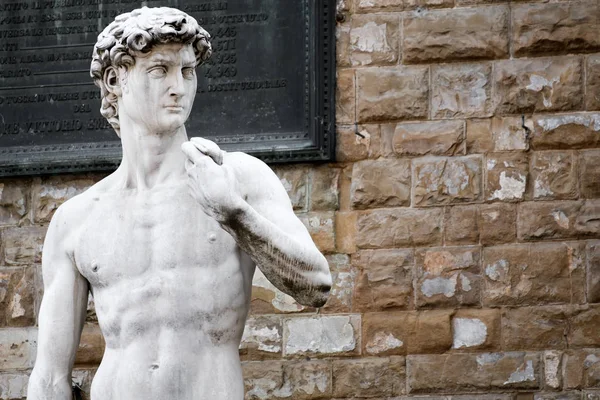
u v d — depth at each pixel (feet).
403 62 47.24
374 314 46.24
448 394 45.78
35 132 48.73
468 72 46.98
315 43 47.47
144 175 28.07
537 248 46.09
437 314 46.03
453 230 46.37
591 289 45.80
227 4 48.16
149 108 27.81
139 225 27.73
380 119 47.03
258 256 26.71
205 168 26.27
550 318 45.75
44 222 48.29
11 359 47.80
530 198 46.34
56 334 28.17
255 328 46.39
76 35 49.08
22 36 49.24
